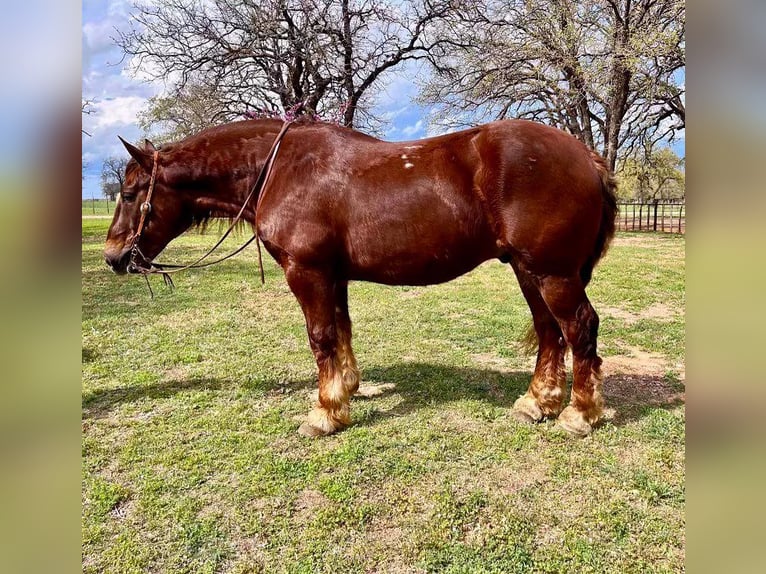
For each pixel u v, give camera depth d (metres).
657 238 15.67
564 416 3.18
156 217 3.48
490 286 8.17
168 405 3.76
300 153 3.13
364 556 2.17
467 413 3.48
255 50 15.05
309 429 3.24
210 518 2.45
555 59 14.73
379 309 6.62
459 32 17.08
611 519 2.35
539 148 2.75
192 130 16.41
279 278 9.26
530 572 2.07
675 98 15.55
